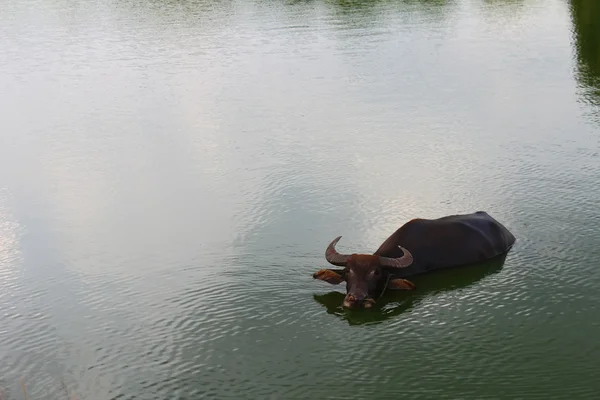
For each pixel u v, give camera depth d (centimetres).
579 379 960
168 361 1029
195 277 1251
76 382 984
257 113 2164
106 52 3088
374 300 1159
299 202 1530
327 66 2703
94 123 2131
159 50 3070
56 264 1310
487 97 2247
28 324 1130
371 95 2312
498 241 1301
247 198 1562
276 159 1786
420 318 1123
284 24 3547
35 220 1491
